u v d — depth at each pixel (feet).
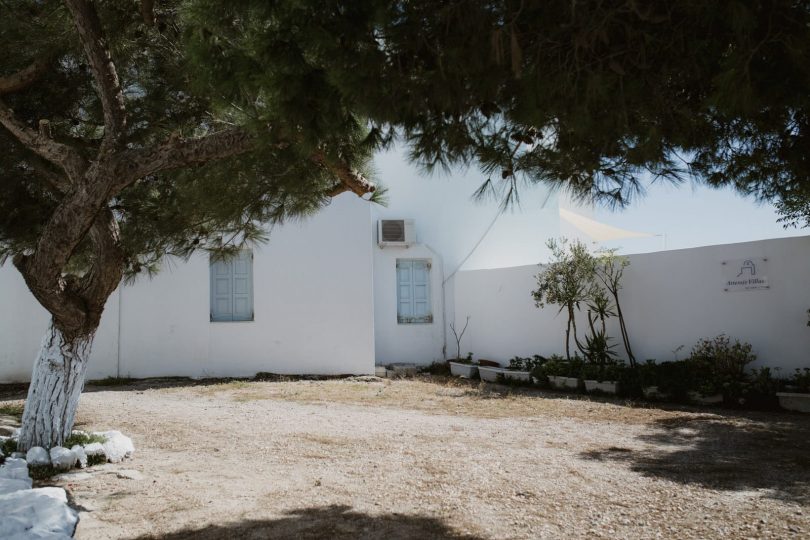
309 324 42.96
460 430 25.05
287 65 10.12
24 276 18.06
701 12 9.40
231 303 42.91
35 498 14.38
